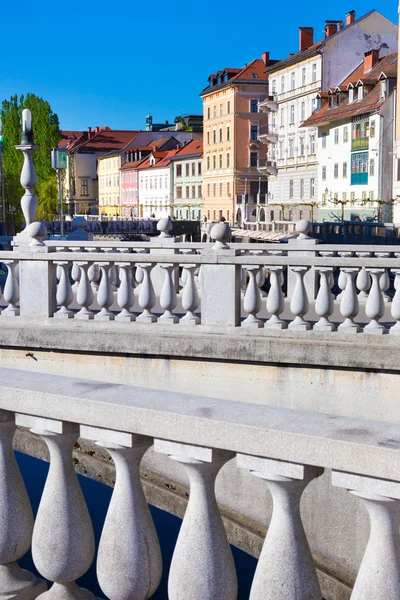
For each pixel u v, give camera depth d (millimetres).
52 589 3229
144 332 8555
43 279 9109
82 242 13352
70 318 9070
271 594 2613
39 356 8961
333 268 8047
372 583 2424
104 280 8898
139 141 142500
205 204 108750
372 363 7469
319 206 74750
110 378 8633
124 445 2877
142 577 2936
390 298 11000
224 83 99750
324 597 6094
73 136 173750
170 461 7188
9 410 3164
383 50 78000
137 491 2955
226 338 8047
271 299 8242
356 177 67750
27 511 3289
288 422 2607
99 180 152625
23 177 10469
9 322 9289
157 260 8594
